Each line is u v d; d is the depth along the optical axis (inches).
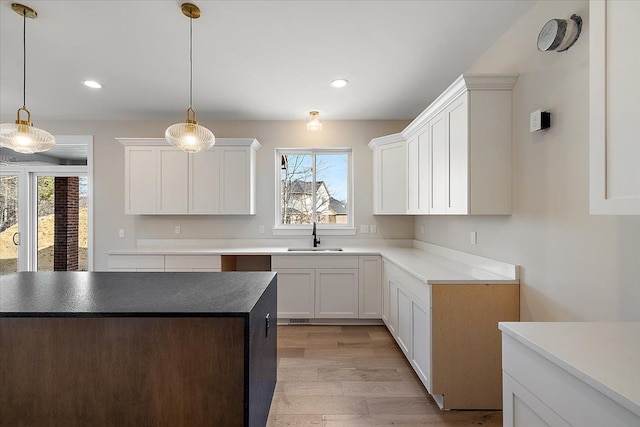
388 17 77.7
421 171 111.5
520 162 75.8
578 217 59.4
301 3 72.7
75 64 101.5
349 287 136.0
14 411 54.2
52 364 53.9
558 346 37.5
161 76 110.3
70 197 166.2
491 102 78.7
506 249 81.4
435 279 77.5
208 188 146.6
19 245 164.6
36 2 72.1
